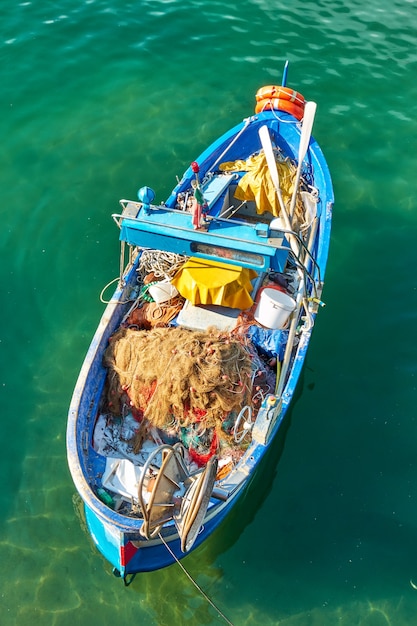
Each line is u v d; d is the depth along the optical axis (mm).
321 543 7766
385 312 10109
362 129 13008
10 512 7930
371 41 15039
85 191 11680
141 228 7355
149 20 15383
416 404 9016
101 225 11172
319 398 9070
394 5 16234
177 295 8344
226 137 10422
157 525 6012
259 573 7543
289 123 10469
